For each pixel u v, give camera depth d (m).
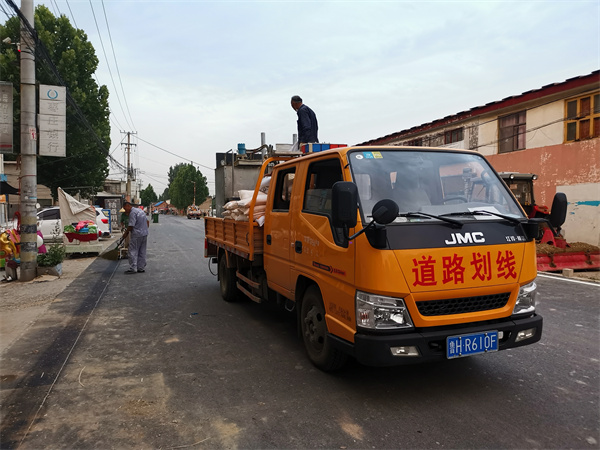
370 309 3.18
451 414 3.25
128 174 45.94
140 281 9.07
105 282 8.95
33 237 9.17
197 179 83.44
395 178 3.71
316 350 4.14
